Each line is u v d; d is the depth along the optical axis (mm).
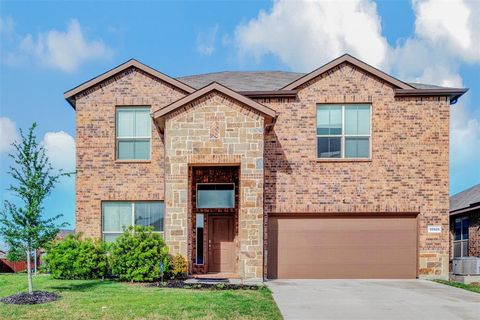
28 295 11734
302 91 17406
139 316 9672
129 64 17734
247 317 9656
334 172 17109
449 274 17469
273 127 17250
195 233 17672
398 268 16875
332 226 17047
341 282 15844
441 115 17203
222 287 13594
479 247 19938
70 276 15734
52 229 12477
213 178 17750
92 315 9766
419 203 16938
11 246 12125
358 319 9898
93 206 17438
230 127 15531
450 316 10289
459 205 22375
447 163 17062
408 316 10242
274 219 17109
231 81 20047
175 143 15539
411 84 18750
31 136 12477
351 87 17344
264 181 17031
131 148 17719
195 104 15633
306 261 16922
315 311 10609
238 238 17281
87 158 17609
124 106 17797
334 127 17375
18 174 12320
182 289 13180
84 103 17766
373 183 17031
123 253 15070
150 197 17422
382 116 17219
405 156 17094
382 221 17062
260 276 14984
